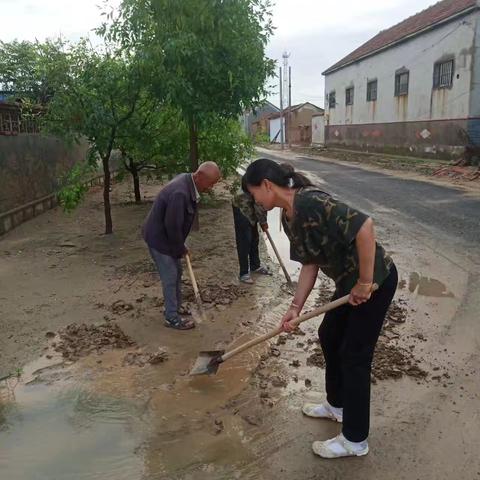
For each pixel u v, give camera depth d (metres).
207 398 3.47
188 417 3.26
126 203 11.56
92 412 3.33
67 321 4.74
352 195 12.40
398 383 3.59
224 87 7.35
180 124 8.96
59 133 7.59
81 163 8.45
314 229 2.56
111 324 4.64
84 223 9.34
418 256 6.81
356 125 30.56
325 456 2.83
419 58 22.50
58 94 7.39
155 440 3.04
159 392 3.55
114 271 6.27
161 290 5.55
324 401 3.40
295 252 2.77
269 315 4.85
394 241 7.64
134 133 7.95
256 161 2.71
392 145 25.80
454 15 19.30
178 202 4.24
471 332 4.42
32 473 2.79
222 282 5.80
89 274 6.17
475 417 3.19
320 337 3.04
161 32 6.86
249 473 2.75
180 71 6.86
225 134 9.70
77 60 7.25
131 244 7.65
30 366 3.92
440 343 4.21
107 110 7.48
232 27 7.01
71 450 2.97
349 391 2.76
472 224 8.72
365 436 2.83
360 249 2.48
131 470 2.80
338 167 21.19
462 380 3.63
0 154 8.41
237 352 3.35
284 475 2.73
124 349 4.19
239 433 3.09
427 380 3.63
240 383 3.65
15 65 15.32
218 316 4.84
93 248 7.46
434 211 10.01
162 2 6.72
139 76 7.14
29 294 5.48
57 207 10.94
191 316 4.84
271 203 2.68
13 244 7.74
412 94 23.38
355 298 2.60
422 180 15.48
